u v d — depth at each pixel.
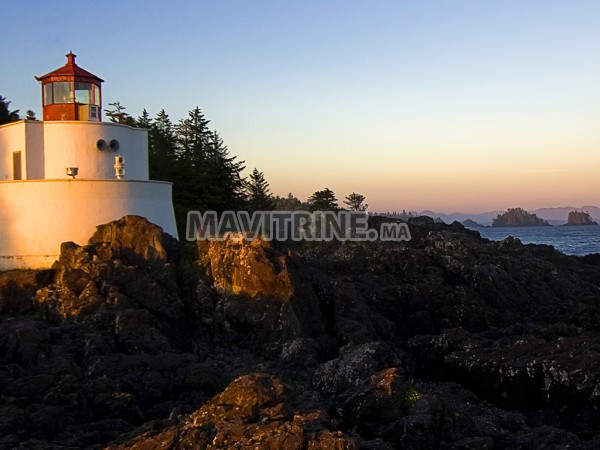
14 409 16.55
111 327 24.62
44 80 37.25
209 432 14.22
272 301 28.20
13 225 32.50
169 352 24.09
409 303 34.47
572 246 143.00
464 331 28.69
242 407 15.41
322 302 31.00
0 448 14.72
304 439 13.56
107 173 36.53
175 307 28.06
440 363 27.72
